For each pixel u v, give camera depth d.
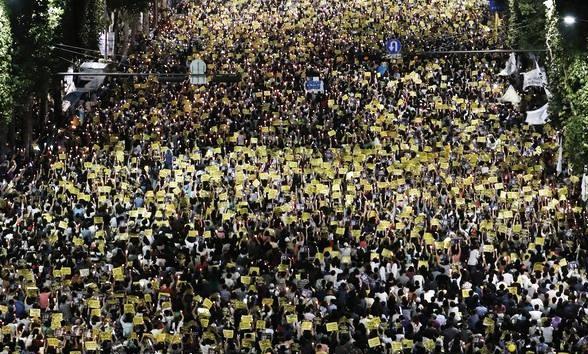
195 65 195.75
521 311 127.81
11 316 124.56
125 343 119.38
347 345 118.00
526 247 159.25
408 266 146.50
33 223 163.50
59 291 131.50
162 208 175.50
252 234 159.62
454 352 119.12
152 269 143.38
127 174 195.38
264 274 141.75
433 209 177.88
